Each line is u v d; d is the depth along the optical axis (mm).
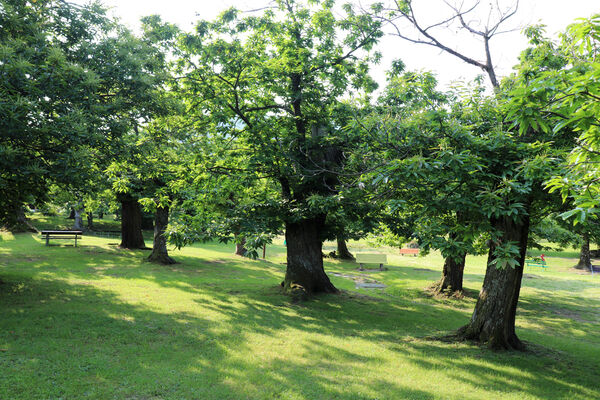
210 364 6477
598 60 3938
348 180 10367
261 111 13188
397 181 6652
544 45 6988
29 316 8375
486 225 6781
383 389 5914
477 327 8820
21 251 19156
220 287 13922
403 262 30453
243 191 13961
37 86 8555
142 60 11188
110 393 5172
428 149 6750
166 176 15672
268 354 7203
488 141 6652
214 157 13266
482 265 30594
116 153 11188
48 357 6242
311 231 13797
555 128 3582
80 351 6633
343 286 17141
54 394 5027
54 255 18578
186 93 12547
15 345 6629
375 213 11859
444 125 6910
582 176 4051
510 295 8484
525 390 6234
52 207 23422
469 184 6996
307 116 12688
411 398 5648
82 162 8703
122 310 9430
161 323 8625
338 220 13992
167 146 16188
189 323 8844
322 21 12398
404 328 10211
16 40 8766
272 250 34000
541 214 9016
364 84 14188
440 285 16594
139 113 11953
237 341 7832
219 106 11852
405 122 7273
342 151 12523
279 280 17141
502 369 7152
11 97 7746
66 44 10883
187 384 5609
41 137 8430
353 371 6629
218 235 11156
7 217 11578
